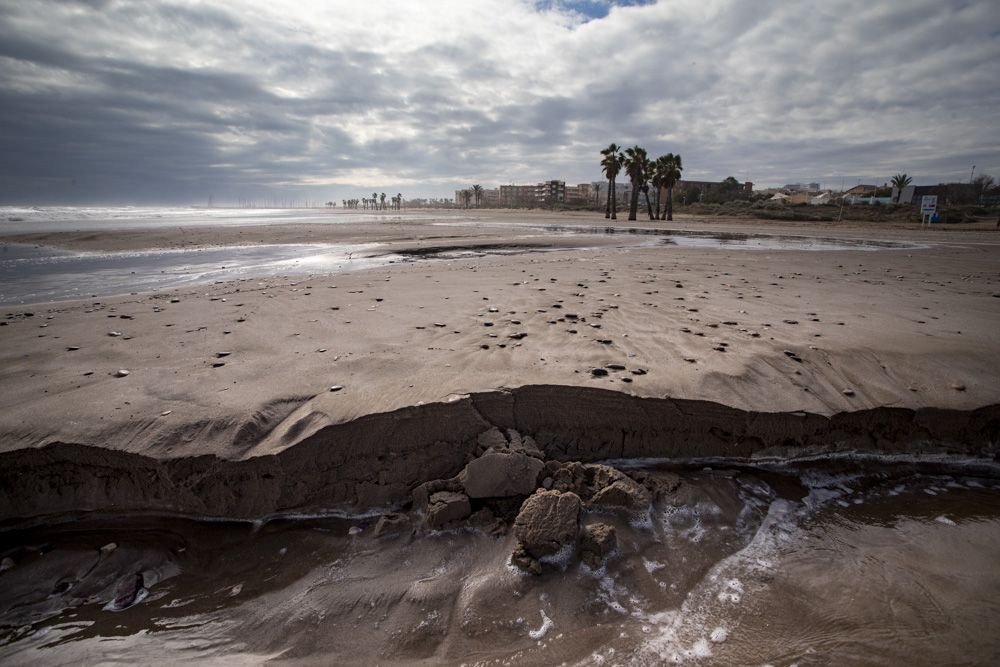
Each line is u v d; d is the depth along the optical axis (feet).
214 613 8.88
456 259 50.37
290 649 8.09
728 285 33.01
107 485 11.59
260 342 19.12
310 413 12.83
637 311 24.27
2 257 56.24
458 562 9.76
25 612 9.02
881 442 13.99
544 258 50.31
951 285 34.22
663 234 95.61
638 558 9.80
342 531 11.06
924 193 276.82
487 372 15.17
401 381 14.60
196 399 13.70
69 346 18.76
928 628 8.16
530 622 8.39
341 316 23.34
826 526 11.09
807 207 238.68
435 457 12.69
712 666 7.57
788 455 13.76
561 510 9.98
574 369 15.49
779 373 15.70
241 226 114.52
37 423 12.31
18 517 11.41
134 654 8.05
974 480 13.10
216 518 11.52
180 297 29.17
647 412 13.65
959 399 14.33
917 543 10.46
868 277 38.22
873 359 16.96
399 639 8.16
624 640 8.04
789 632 8.18
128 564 10.17
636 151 171.94
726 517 11.22
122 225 118.11
